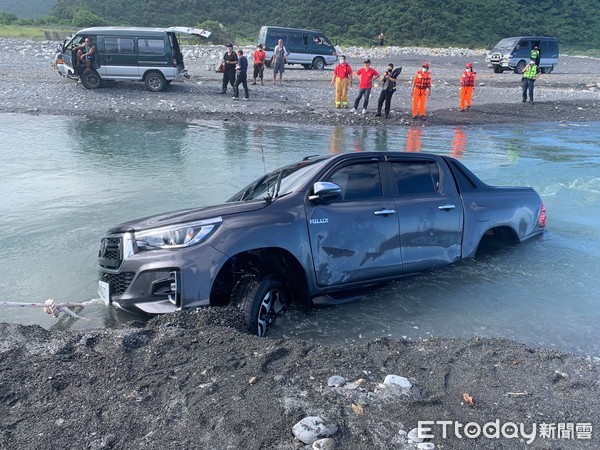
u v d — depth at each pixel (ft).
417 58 160.76
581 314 17.57
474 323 16.97
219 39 169.37
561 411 11.73
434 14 229.04
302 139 50.67
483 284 19.72
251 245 15.81
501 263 21.61
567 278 20.31
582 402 12.08
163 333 14.15
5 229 24.99
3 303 15.97
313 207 17.31
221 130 54.65
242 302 15.61
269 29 109.60
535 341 15.87
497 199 22.18
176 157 41.34
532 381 12.90
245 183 33.63
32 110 61.41
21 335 14.23
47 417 11.02
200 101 69.56
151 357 13.17
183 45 148.97
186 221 15.78
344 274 17.75
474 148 48.44
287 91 79.87
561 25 246.27
